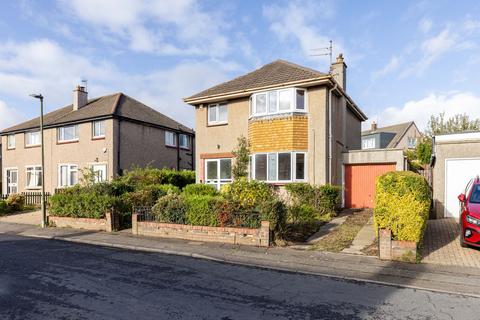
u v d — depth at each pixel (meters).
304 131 15.71
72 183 23.61
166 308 5.30
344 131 18.09
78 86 25.83
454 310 5.30
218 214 10.80
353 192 17.19
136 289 6.24
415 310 5.29
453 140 13.48
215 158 18.02
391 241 8.23
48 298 5.75
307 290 6.24
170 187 15.96
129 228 13.64
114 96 25.70
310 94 15.82
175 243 10.58
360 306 5.44
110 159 21.83
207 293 6.03
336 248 9.42
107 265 8.12
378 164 16.70
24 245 10.85
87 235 12.38
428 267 7.62
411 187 8.29
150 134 24.72
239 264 8.20
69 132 24.14
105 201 13.55
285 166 15.64
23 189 26.75
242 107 17.38
